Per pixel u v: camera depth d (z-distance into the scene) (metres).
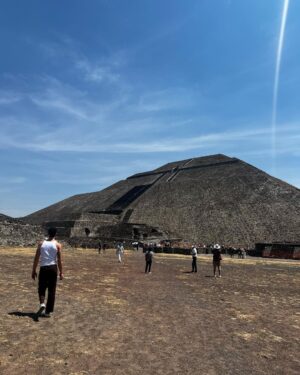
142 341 12.00
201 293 22.97
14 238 72.94
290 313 17.89
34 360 9.84
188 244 107.56
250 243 112.38
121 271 35.00
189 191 150.75
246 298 21.78
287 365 10.69
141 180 188.38
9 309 15.16
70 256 55.78
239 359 10.92
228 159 171.88
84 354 10.48
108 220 137.62
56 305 16.56
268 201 128.75
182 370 9.77
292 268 48.88
